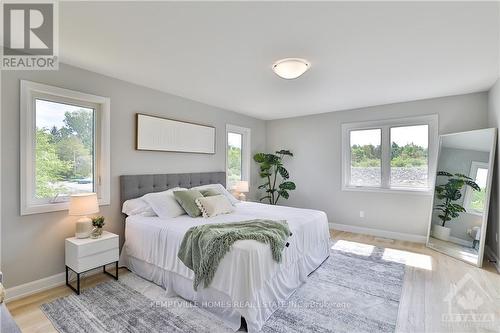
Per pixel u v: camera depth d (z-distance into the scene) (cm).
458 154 349
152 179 338
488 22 181
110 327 187
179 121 377
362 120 449
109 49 228
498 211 298
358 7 165
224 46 221
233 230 220
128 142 317
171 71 282
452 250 339
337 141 479
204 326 189
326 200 493
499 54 234
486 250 336
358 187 459
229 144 494
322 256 317
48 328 187
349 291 244
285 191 510
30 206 238
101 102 289
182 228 241
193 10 169
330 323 194
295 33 199
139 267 273
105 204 293
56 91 252
